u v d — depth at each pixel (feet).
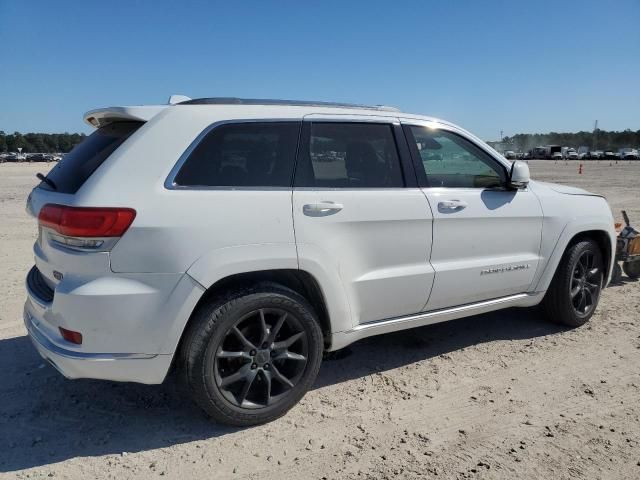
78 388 12.26
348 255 11.35
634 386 12.44
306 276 10.98
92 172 9.66
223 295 10.04
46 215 9.70
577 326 16.30
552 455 9.73
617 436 10.37
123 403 11.61
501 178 14.10
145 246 9.31
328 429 10.64
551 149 293.23
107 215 9.08
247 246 10.07
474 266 13.25
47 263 10.24
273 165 10.77
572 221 15.08
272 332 10.55
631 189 67.92
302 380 11.02
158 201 9.48
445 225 12.68
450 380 12.80
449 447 10.01
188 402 11.68
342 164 11.64
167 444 10.09
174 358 10.23
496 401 11.75
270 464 9.51
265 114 10.89
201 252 9.66
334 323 11.38
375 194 11.73
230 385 10.45
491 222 13.50
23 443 10.05
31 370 13.15
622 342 15.08
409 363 13.80
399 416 11.14
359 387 12.46
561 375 13.03
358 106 12.51
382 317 12.28
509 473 9.21
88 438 10.26
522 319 17.12
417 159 12.69
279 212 10.45
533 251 14.55
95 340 9.31
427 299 12.71
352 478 9.11
